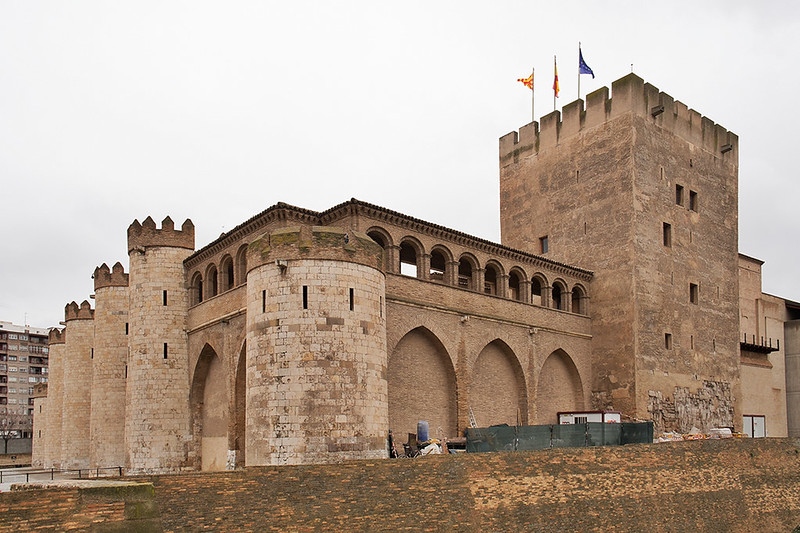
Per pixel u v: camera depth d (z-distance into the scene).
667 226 59.97
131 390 51.81
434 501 31.58
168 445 50.28
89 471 59.12
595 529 37.44
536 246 63.94
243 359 45.75
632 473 40.53
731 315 64.94
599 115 60.22
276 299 36.81
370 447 36.09
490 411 49.69
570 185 61.72
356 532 29.05
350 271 37.28
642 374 54.84
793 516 49.19
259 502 27.03
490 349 50.62
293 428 35.06
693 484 43.69
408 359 44.94
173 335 52.12
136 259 53.28
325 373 35.62
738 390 64.12
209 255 50.78
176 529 25.02
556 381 55.31
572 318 56.47
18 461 96.12
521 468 35.31
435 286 46.66
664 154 60.41
